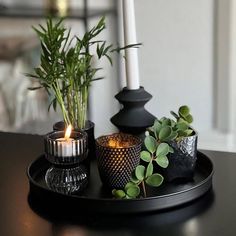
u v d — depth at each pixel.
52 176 0.93
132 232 0.79
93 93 2.71
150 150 0.89
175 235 0.77
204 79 2.45
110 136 0.96
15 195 0.92
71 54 0.93
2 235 0.79
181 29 2.42
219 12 2.34
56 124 1.03
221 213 0.84
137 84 1.01
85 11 2.38
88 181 0.95
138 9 2.46
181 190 0.89
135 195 0.84
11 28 2.74
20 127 2.47
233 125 2.47
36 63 2.53
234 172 1.00
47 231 0.80
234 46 2.36
